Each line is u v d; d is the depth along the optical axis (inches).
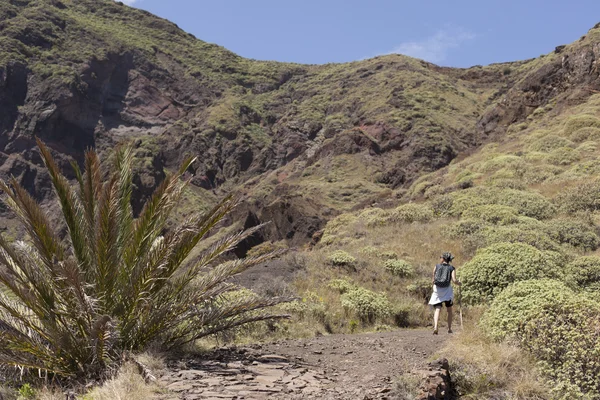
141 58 6304.1
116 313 293.9
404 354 327.0
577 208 951.6
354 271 700.0
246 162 5007.4
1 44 5393.7
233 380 252.1
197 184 4677.7
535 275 517.0
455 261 764.6
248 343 401.4
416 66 5521.7
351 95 5196.9
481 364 269.1
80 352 282.5
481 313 498.0
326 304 559.2
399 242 879.7
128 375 240.2
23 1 6210.6
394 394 231.8
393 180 3110.2
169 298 312.3
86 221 301.3
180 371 263.6
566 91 1935.3
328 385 253.8
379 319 552.1
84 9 7130.9
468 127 3941.9
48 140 5022.1
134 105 5861.2
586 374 249.8
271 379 258.2
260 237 2074.3
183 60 6786.4
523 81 2160.4
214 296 310.3
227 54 7263.8
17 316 280.2
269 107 6033.5
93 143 5300.2
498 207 956.6
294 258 717.9
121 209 317.4
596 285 572.4
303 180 3314.5
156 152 4854.8
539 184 1169.4
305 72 6939.0
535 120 1924.2
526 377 256.4
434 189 1339.8
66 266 255.6
